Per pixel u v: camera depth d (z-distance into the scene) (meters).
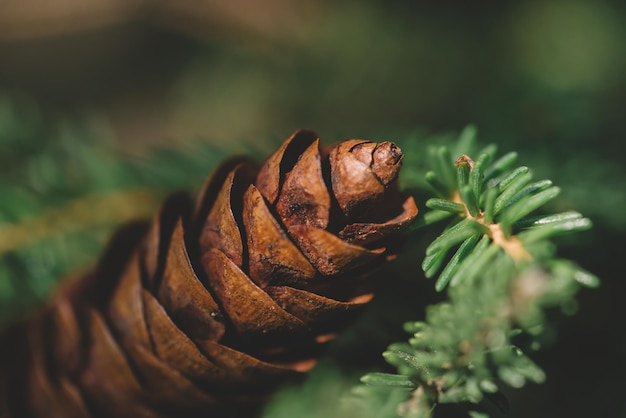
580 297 0.21
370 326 0.19
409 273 0.21
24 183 0.23
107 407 0.18
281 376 0.17
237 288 0.16
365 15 0.30
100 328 0.18
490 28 0.30
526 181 0.16
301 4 0.32
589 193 0.21
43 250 0.22
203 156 0.22
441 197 0.17
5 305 0.22
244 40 0.33
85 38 0.44
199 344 0.17
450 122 0.28
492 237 0.16
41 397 0.19
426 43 0.30
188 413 0.18
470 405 0.16
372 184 0.16
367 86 0.30
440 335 0.16
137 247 0.18
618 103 0.26
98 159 0.22
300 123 0.31
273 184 0.16
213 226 0.16
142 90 0.41
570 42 0.29
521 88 0.25
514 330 0.16
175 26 0.37
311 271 0.16
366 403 0.17
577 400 0.21
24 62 0.43
